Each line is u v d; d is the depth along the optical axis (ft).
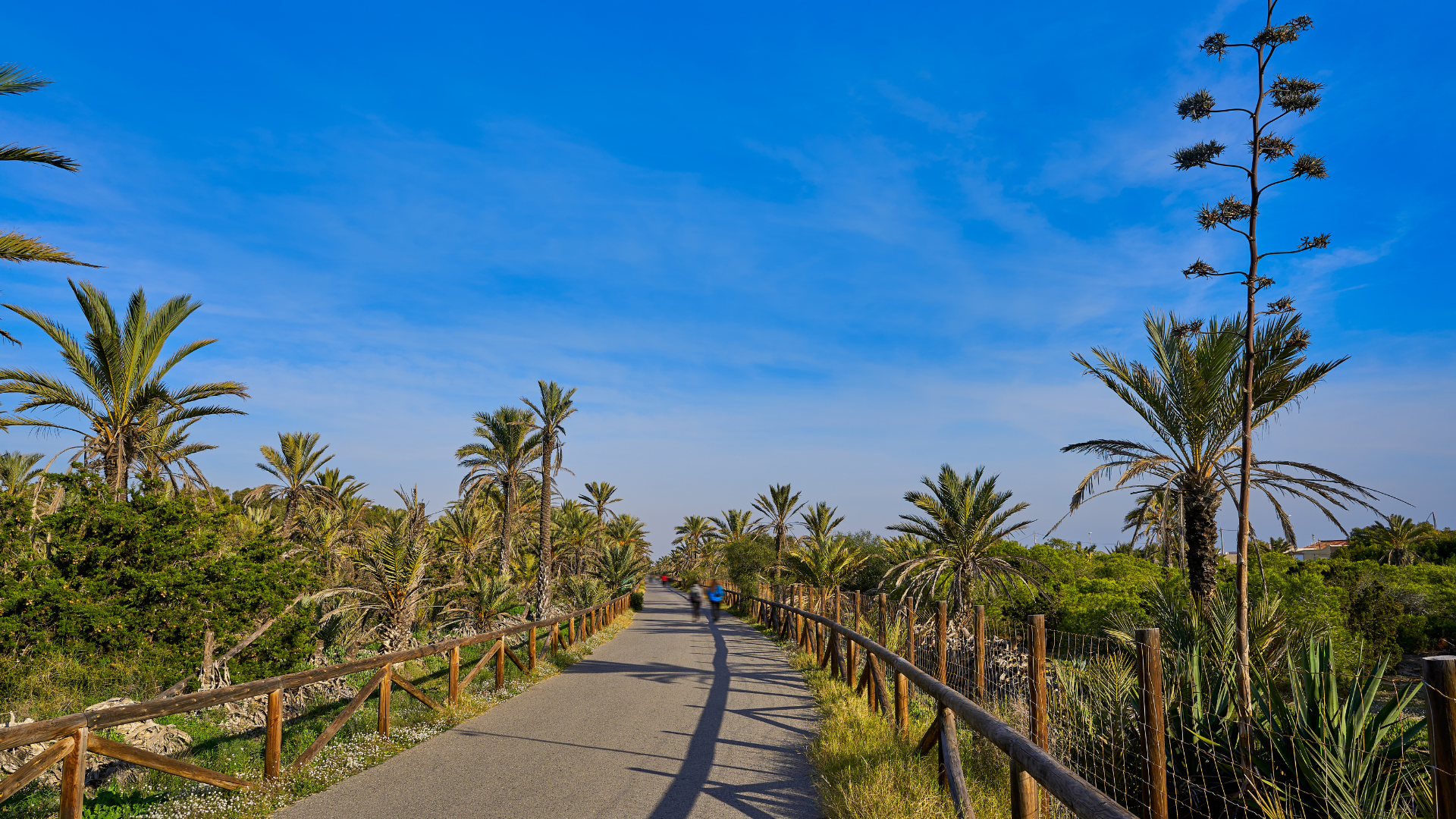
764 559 164.96
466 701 33.01
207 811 18.66
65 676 34.71
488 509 113.80
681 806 19.52
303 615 47.55
